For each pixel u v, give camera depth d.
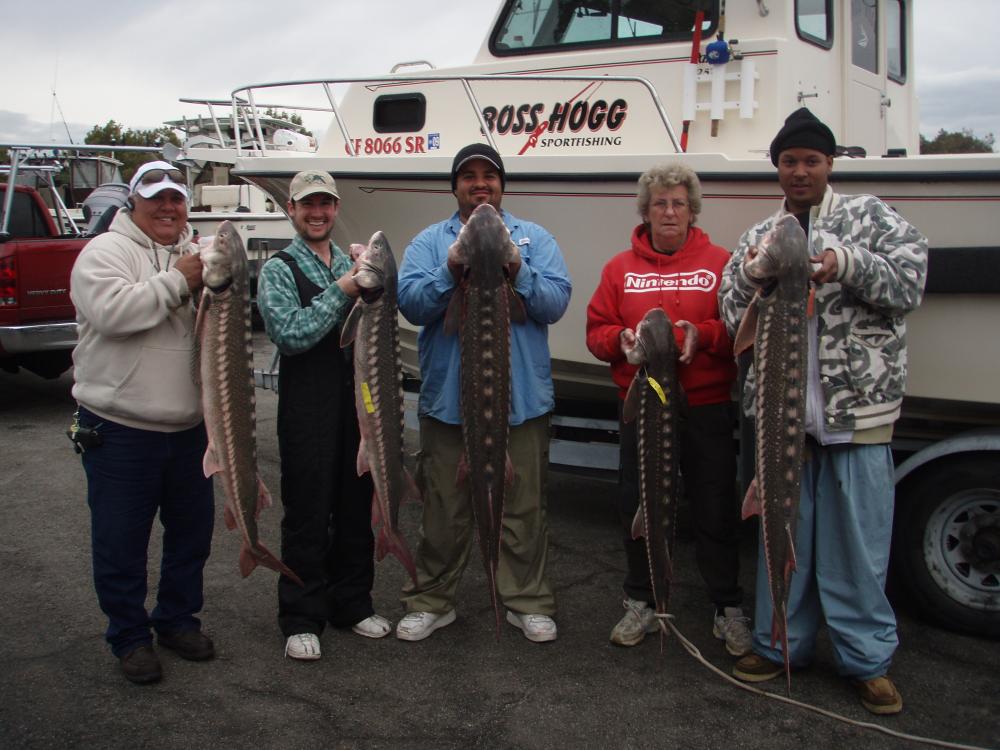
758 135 5.01
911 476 4.08
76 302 3.29
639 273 3.74
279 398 3.68
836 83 5.59
